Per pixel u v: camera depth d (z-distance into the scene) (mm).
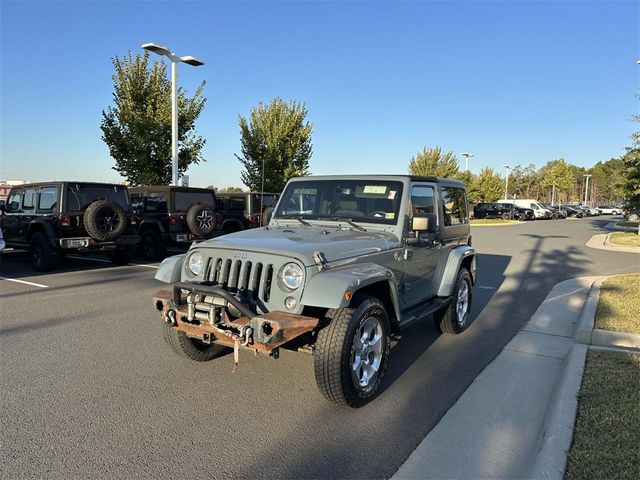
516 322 6871
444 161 43312
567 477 2791
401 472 3086
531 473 2861
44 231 10953
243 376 4645
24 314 6988
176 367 4867
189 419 3770
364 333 3973
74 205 11008
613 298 7707
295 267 3709
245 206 15523
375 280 3928
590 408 3623
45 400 4070
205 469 3092
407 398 4227
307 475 3049
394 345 5738
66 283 9539
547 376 4738
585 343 5672
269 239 4199
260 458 3232
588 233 26312
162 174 19406
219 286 3867
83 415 3807
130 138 18594
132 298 8133
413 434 3578
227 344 3840
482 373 4824
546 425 3537
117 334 6004
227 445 3393
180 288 3992
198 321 3941
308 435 3547
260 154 22891
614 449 3059
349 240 4328
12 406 3953
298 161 23828
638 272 11758
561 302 8094
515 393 4328
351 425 3713
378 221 4953
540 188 88750
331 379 3695
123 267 11805
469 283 6484
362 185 5148
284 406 4027
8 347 5465
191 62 17000
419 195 5250
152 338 5844
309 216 5340
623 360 4680
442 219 5848
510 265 13078
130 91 18359
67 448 3312
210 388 4363
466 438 3523
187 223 13023
